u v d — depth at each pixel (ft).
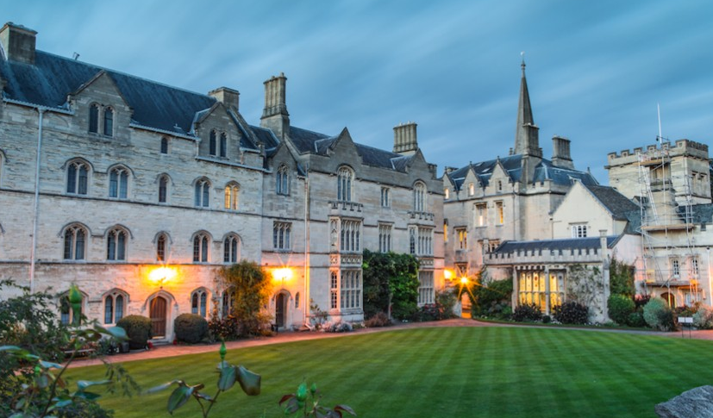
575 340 108.17
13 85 98.37
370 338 115.55
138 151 110.32
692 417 36.01
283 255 135.13
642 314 142.72
